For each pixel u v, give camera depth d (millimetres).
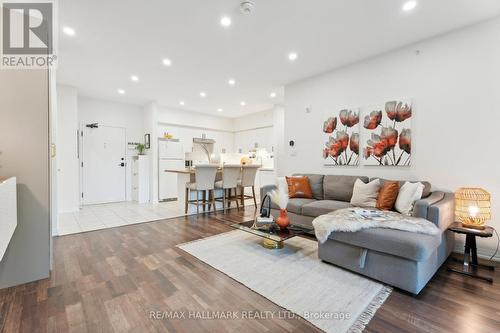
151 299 1793
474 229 2219
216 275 2178
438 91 2936
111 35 2900
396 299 1790
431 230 1964
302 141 4516
